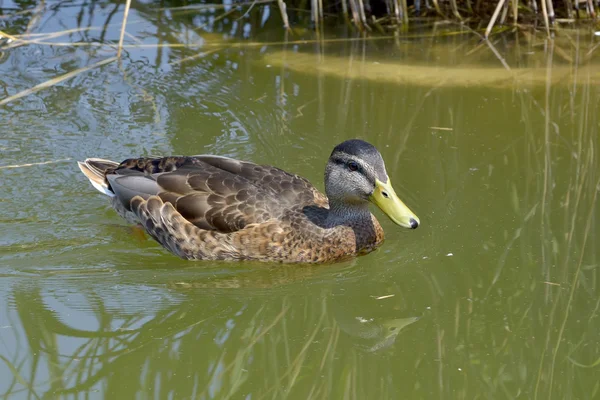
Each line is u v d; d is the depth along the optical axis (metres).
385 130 10.13
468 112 10.59
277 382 6.47
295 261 8.00
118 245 8.27
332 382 6.46
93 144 9.68
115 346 6.87
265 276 7.87
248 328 7.15
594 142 9.88
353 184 7.83
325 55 12.20
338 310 7.38
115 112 10.38
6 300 7.36
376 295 7.55
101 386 6.40
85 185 9.11
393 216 7.65
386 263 7.97
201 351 6.86
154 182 8.28
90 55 11.84
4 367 6.55
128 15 13.21
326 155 9.59
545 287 7.47
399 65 11.88
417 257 8.01
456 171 9.29
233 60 11.95
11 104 10.46
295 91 11.09
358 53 12.27
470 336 6.95
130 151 9.56
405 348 6.85
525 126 10.25
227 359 6.76
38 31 12.42
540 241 8.10
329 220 8.09
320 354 6.82
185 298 7.50
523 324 7.05
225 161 8.39
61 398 6.25
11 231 8.31
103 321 7.16
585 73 11.55
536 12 13.29
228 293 7.60
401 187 8.96
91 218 8.62
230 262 8.05
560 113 10.55
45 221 8.52
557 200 8.75
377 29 13.07
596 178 9.14
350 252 8.09
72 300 7.41
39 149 9.59
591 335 6.88
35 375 6.49
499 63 11.93
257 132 10.05
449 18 13.40
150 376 6.54
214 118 10.33
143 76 11.31
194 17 13.30
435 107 10.71
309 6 13.60
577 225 8.32
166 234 8.16
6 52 11.79
